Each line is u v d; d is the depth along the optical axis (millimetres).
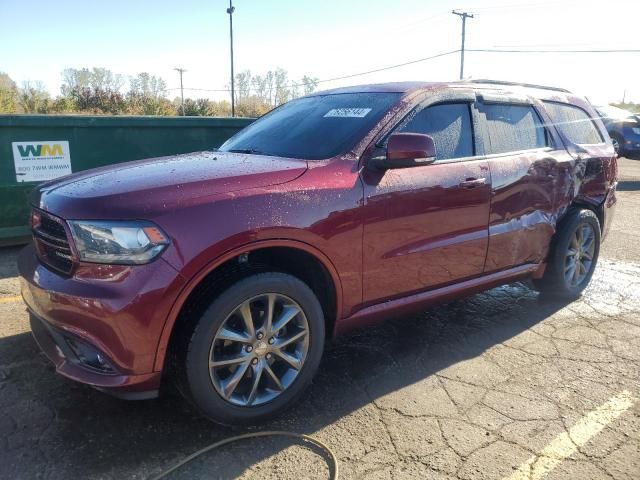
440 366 3504
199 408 2645
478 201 3607
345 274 3000
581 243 4680
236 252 2564
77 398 3002
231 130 7188
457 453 2611
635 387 3254
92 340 2432
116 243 2398
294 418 2896
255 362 2770
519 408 3010
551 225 4289
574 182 4461
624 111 14969
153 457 2539
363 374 3387
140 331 2400
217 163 3100
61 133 6094
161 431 2732
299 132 3533
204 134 7000
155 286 2393
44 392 3055
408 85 3682
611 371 3457
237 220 2559
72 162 6219
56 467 2445
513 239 3945
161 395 3057
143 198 2494
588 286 5172
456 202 3465
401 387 3232
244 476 2436
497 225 3809
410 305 3426
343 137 3246
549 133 4383
